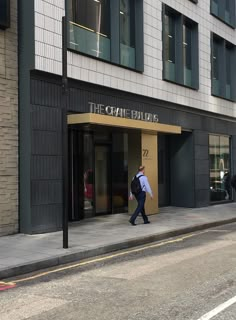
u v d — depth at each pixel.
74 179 15.16
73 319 5.76
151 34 17.53
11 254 9.55
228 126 24.17
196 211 18.94
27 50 12.31
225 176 23.84
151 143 17.31
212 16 22.42
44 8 12.52
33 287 7.49
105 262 9.52
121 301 6.51
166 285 7.36
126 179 17.89
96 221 15.12
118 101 15.85
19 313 6.07
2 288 7.45
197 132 20.94
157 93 17.86
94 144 16.31
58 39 12.99
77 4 14.38
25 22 12.37
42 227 12.50
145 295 6.79
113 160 17.22
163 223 14.80
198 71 21.00
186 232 13.81
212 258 9.59
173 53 19.81
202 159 21.22
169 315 5.76
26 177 12.28
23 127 12.36
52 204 12.82
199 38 21.17
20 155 12.41
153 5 17.70
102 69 14.91
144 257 9.99
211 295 6.66
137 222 15.02
